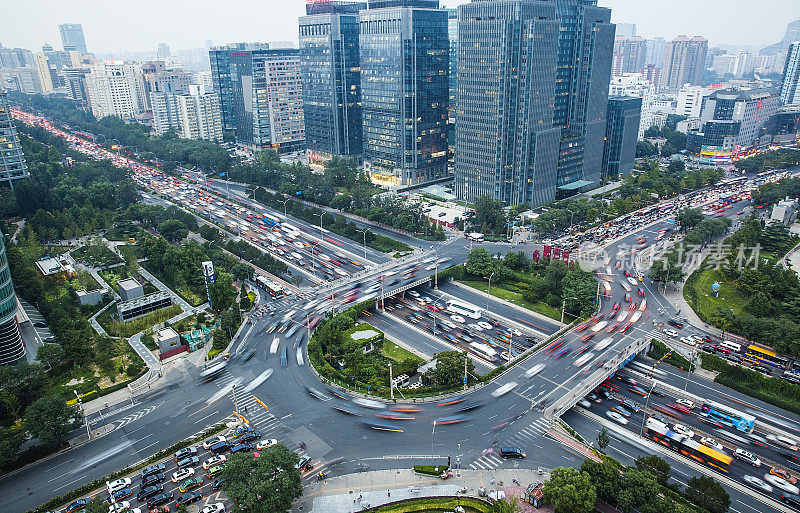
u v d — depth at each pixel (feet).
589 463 481.87
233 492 449.06
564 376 652.89
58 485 511.40
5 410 601.21
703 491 460.14
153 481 506.48
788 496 492.54
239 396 638.12
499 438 555.69
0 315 647.15
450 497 482.69
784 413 613.52
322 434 568.82
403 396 621.31
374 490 493.77
